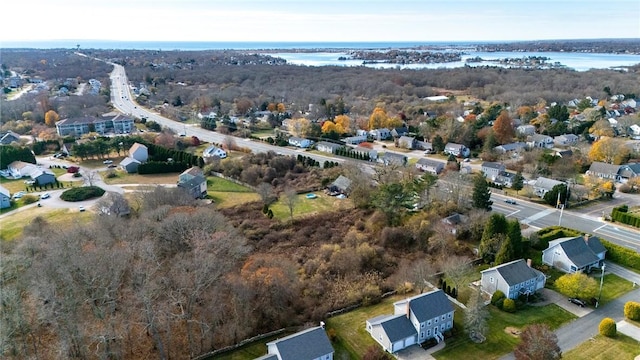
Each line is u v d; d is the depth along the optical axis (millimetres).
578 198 95250
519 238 70062
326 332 53531
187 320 50031
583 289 58938
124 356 49250
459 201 86000
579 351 50562
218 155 124125
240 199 97562
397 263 71812
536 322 56062
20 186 104938
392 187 82688
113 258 52594
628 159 118375
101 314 48094
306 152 138875
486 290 62844
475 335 53656
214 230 69562
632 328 54500
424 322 52156
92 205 92438
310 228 83375
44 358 47000
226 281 55812
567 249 67062
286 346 46594
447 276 64688
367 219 86312
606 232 80188
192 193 94000
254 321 54500
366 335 54250
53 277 48719
